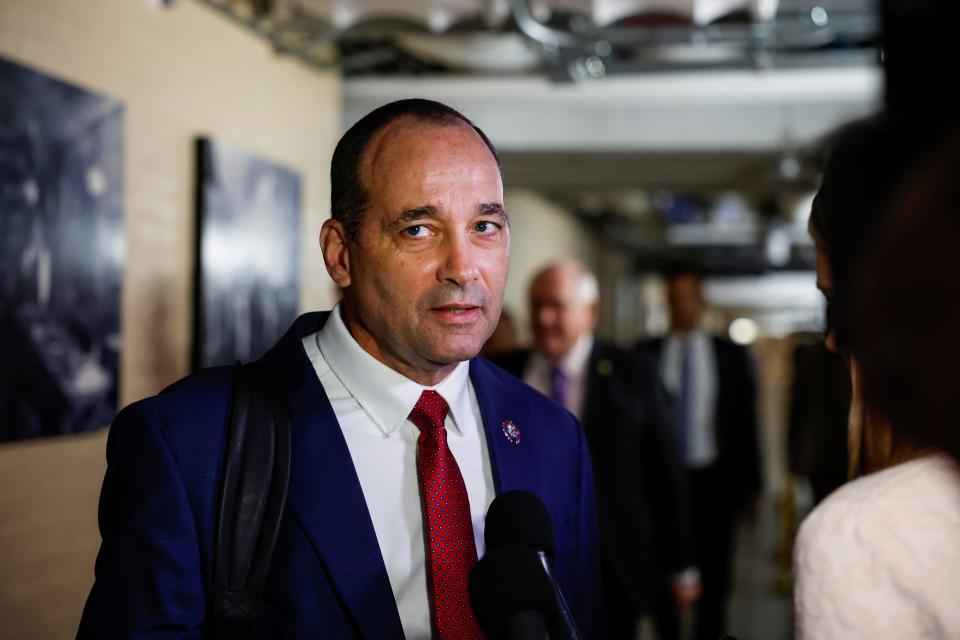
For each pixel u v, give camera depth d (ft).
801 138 18.53
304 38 14.34
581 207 37.37
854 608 2.78
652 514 9.82
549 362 9.70
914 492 2.80
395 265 3.67
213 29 12.05
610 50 13.67
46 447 8.90
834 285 1.49
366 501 3.78
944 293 0.88
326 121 15.74
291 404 3.81
